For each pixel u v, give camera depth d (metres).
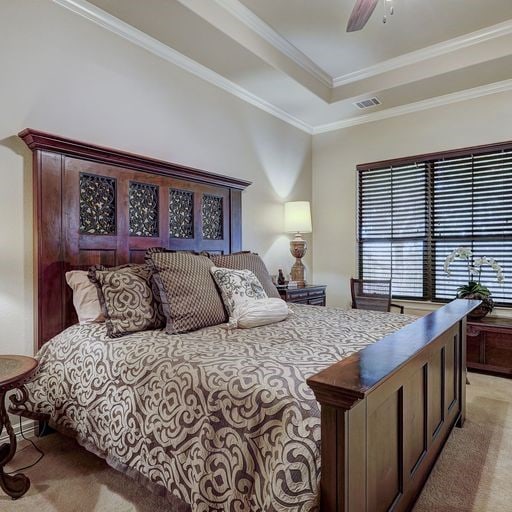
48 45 2.40
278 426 1.16
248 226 4.04
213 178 3.40
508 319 3.66
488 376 3.45
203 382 1.40
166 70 3.14
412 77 3.68
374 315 2.60
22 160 2.27
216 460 1.27
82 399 1.83
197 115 3.43
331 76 4.05
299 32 3.27
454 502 1.69
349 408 0.97
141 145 2.95
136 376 1.63
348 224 4.79
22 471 1.91
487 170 3.86
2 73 2.20
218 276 2.42
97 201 2.54
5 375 1.63
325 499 1.02
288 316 2.50
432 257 4.22
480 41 3.30
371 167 4.59
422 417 1.68
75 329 2.17
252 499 1.14
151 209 2.90
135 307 2.14
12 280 2.23
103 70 2.70
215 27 2.82
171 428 1.43
